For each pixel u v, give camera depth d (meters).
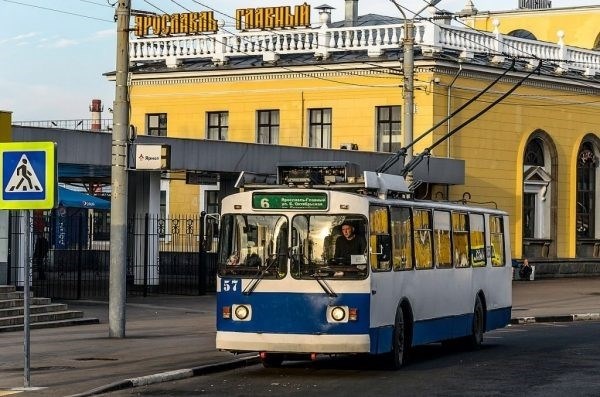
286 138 55.19
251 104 56.09
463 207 26.03
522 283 53.62
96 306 35.03
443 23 52.66
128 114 25.91
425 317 23.19
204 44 56.81
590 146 60.56
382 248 20.36
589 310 40.12
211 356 22.31
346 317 19.77
